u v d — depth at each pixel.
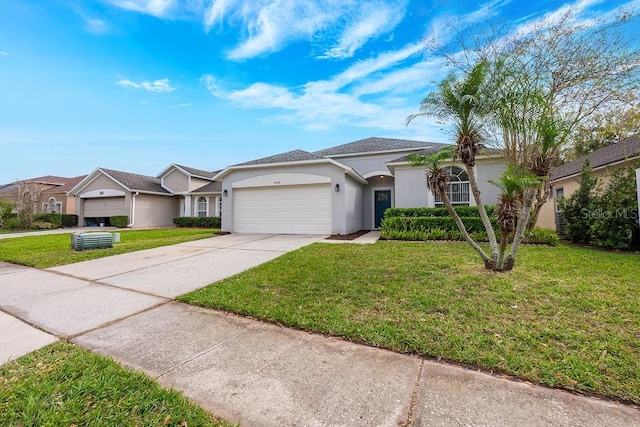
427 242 9.62
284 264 6.53
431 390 2.26
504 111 5.79
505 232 5.29
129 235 14.84
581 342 2.88
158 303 4.47
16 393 2.26
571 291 4.30
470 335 3.06
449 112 5.41
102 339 3.27
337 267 6.08
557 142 5.15
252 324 3.62
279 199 13.60
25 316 3.98
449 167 13.02
